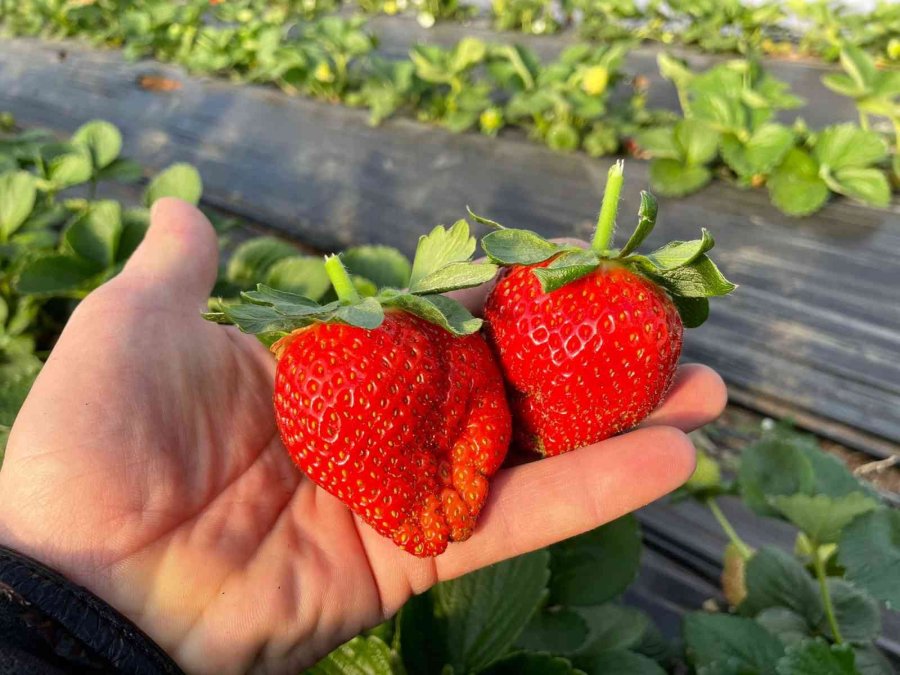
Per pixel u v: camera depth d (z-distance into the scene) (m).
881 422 0.30
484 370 0.14
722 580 0.24
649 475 0.15
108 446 0.14
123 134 0.60
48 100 0.70
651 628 0.21
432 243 0.14
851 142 0.40
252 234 0.46
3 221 0.26
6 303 0.25
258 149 0.54
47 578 0.12
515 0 0.80
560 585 0.18
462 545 0.16
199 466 0.16
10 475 0.14
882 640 0.22
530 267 0.15
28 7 0.94
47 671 0.11
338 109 0.56
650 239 0.40
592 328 0.14
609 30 0.74
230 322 0.13
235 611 0.15
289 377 0.13
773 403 0.31
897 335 0.33
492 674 0.16
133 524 0.14
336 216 0.46
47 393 0.15
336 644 0.16
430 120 0.53
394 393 0.13
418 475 0.13
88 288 0.23
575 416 0.15
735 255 0.38
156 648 0.13
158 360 0.16
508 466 0.17
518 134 0.51
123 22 0.76
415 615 0.17
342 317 0.12
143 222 0.25
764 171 0.39
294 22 0.86
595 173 0.45
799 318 0.34
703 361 0.33
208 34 0.69
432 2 0.85
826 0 0.68
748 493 0.21
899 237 0.37
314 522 0.17
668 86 0.61
